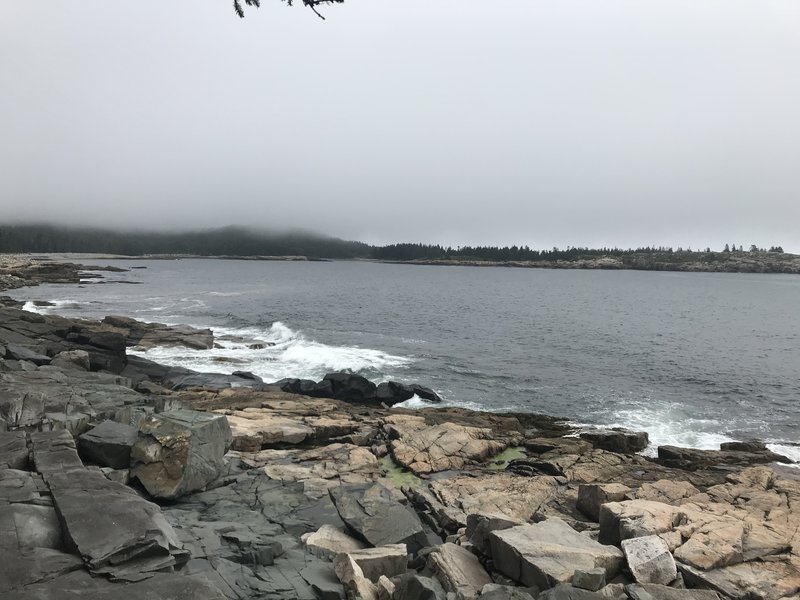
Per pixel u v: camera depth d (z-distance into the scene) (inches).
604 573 313.3
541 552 337.1
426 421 882.8
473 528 425.7
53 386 677.3
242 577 310.0
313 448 719.7
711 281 7362.2
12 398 526.3
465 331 2170.3
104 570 249.8
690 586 355.9
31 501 311.1
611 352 1771.7
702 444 901.8
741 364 1642.5
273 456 660.7
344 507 426.3
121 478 446.9
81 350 1077.8
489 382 1307.8
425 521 528.4
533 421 967.6
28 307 2345.0
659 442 905.5
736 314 3193.9
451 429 798.5
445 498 576.4
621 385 1316.4
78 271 5433.1
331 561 353.7
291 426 754.8
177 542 297.3
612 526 420.5
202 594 242.2
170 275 5861.2
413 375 1349.7
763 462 776.3
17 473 347.6
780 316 3107.8
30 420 499.8
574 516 537.6
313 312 2645.2
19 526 277.9
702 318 2925.7
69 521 282.2
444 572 342.0
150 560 268.1
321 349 1600.6
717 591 343.9
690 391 1279.5
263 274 6555.1
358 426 806.5
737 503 556.4
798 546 410.9
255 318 2325.3
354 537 405.1
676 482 608.7
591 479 674.2
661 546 351.9
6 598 219.6
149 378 1131.9
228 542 364.2
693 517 432.5
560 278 7357.3
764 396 1251.2
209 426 505.7
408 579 302.7
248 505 462.6
